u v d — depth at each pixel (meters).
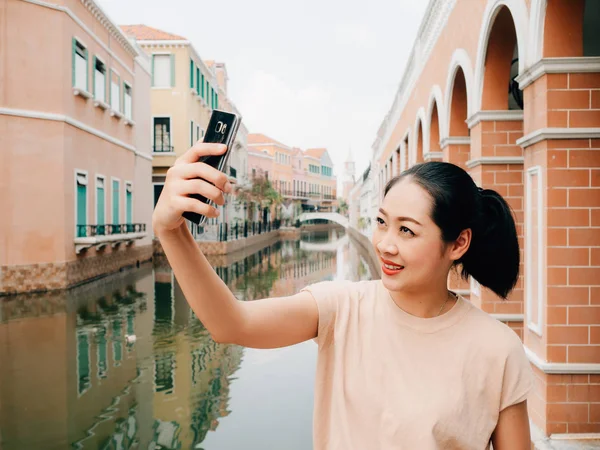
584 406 3.81
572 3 3.91
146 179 22.58
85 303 11.82
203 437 4.86
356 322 1.30
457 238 1.29
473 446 1.19
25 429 5.02
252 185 43.03
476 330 1.26
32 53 13.10
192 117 27.03
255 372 6.93
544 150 3.92
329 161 96.38
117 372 6.88
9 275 12.73
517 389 1.23
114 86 18.20
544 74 3.91
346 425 1.23
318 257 27.88
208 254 26.91
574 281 3.85
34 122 13.11
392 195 1.26
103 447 4.66
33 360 7.38
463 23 7.08
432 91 9.70
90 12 15.66
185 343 8.39
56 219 13.40
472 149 6.46
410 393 1.20
